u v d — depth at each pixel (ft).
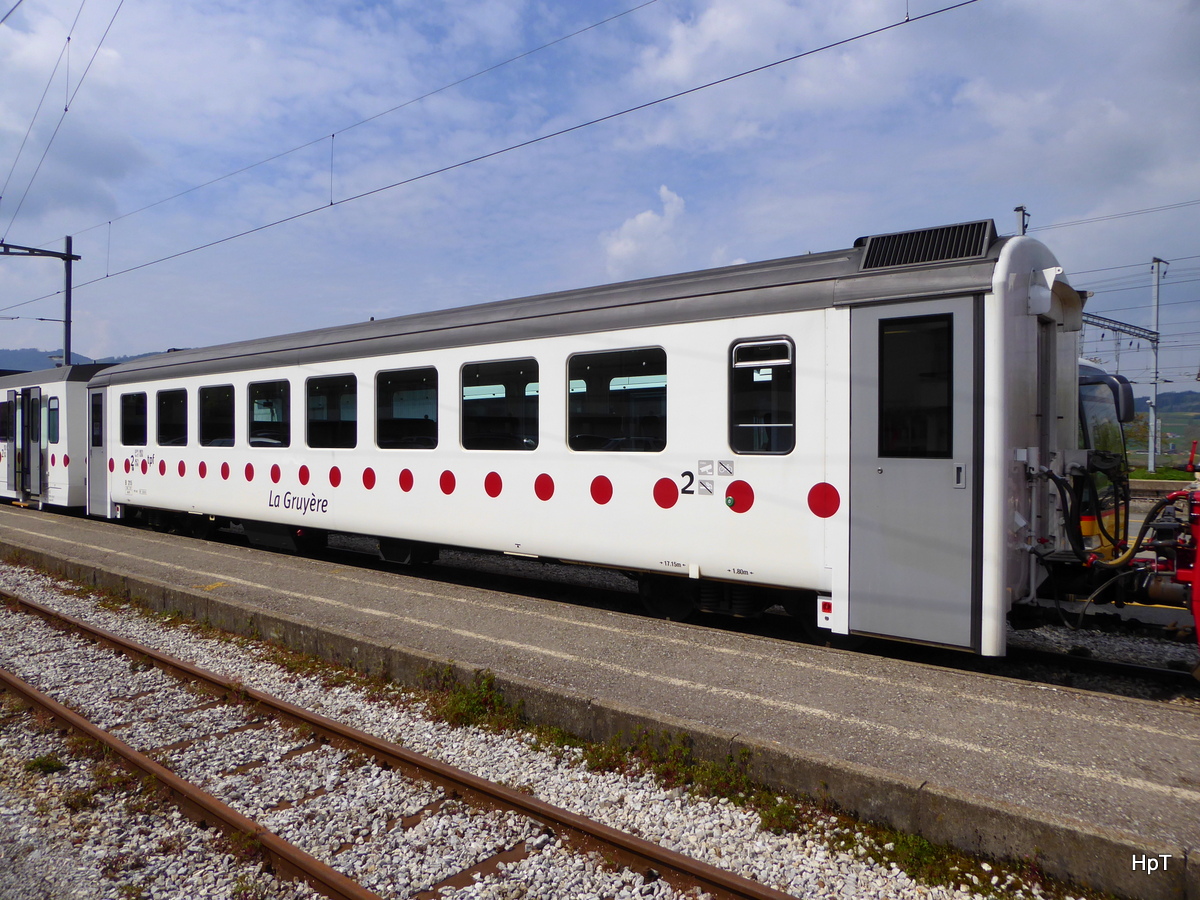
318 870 11.33
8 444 60.13
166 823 13.53
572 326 23.65
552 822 12.75
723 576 20.71
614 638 20.97
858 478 18.40
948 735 14.40
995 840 11.34
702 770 13.93
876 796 12.40
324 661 21.61
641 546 22.16
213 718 18.17
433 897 11.19
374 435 29.58
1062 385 21.40
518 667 18.58
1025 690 16.67
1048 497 19.72
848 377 18.57
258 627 23.94
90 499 47.09
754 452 20.08
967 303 17.10
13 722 18.30
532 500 24.66
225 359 36.32
